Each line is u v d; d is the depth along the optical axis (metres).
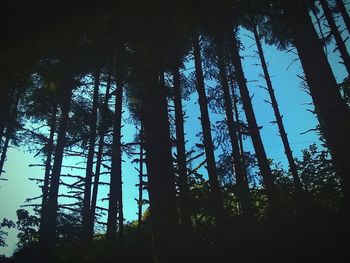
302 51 7.89
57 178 14.30
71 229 15.66
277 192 12.05
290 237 9.05
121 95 15.87
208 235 9.90
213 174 11.46
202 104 12.82
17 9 1.23
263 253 8.73
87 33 4.77
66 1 1.26
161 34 5.50
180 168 11.75
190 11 5.41
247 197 11.84
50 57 5.17
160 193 7.11
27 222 15.86
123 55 6.17
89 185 17.23
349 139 7.08
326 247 8.29
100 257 12.44
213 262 8.35
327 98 7.43
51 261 12.71
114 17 4.87
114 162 16.98
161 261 6.68
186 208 10.55
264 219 10.72
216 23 6.71
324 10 10.90
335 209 9.96
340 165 7.18
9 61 3.31
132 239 14.31
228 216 11.28
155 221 6.96
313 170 13.73
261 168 12.43
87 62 5.65
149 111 7.66
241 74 14.23
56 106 13.50
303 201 10.55
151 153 7.43
